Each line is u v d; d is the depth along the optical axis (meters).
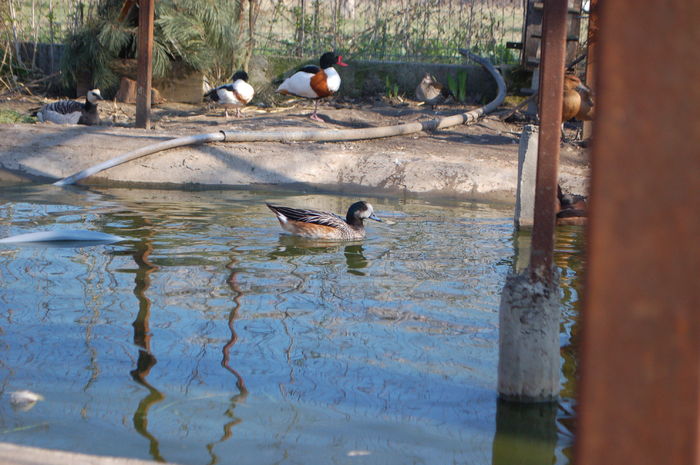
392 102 22.53
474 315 7.38
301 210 10.83
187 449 4.57
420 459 4.53
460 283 8.50
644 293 1.22
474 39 24.92
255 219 11.75
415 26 25.98
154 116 19.72
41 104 21.19
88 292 7.78
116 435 4.73
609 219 1.23
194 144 15.23
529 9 20.27
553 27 4.41
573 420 5.09
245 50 22.94
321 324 7.03
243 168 14.73
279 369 5.93
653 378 1.23
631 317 1.23
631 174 1.21
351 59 23.41
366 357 6.23
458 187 14.16
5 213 11.46
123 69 21.48
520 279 5.24
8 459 2.85
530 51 20.42
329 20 24.44
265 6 26.92
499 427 5.00
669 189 1.20
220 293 7.91
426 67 22.97
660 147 1.20
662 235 1.20
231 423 4.96
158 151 14.87
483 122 19.44
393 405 5.32
